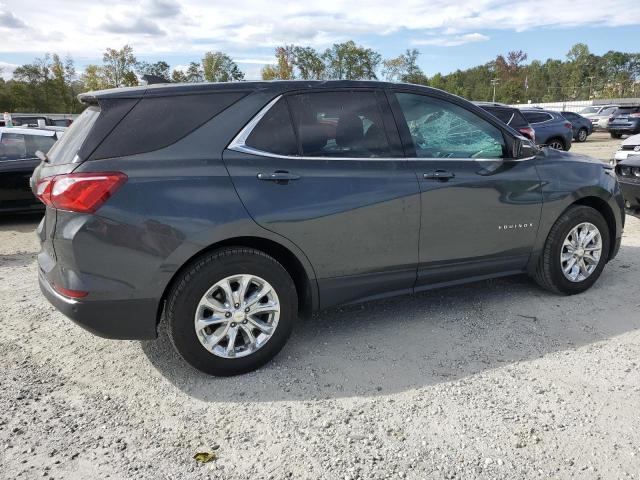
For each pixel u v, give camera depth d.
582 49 118.06
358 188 3.42
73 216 2.84
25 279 5.31
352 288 3.56
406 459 2.50
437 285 3.93
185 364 3.46
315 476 2.40
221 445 2.63
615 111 27.47
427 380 3.20
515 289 4.69
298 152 3.33
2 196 8.22
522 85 114.06
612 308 4.22
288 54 83.81
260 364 3.33
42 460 2.53
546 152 4.39
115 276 2.90
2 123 23.95
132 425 2.81
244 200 3.10
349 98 3.55
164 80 3.65
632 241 6.30
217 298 3.18
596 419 2.77
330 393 3.08
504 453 2.52
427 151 3.75
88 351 3.66
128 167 2.90
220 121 3.16
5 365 3.47
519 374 3.24
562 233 4.30
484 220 3.93
